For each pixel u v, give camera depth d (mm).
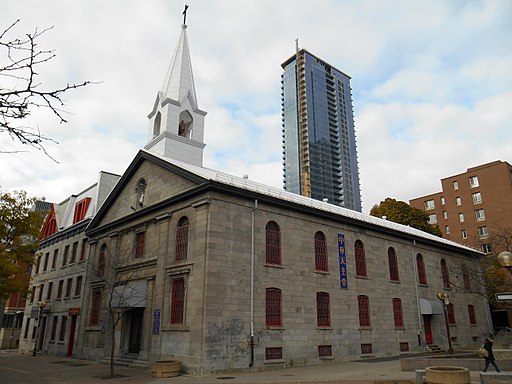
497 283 36531
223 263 20688
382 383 15023
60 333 33719
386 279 30141
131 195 28703
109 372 20625
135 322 25141
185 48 36812
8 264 25422
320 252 26188
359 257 28891
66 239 37375
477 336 37594
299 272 24125
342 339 25219
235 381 16422
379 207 57469
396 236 32531
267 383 15680
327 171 148500
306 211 25562
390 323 29062
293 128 154625
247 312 20859
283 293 22875
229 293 20453
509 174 61156
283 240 23906
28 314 40438
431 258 35938
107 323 26734
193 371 18797
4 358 31141
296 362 22188
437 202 71500
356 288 27469
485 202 62250
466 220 63969
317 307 24672
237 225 21891
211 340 19172
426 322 33031
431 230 54844
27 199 28188
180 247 22688
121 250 27922
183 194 22828
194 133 33750
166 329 21422
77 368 22953
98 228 31000
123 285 25547
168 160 25375
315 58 164375
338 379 16281
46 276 38969
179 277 21766
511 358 19344
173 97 33781
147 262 24578
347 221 28203
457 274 38125
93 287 29969
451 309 35969
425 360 18438
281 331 22016
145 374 19531
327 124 155875
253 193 22750
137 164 28516
